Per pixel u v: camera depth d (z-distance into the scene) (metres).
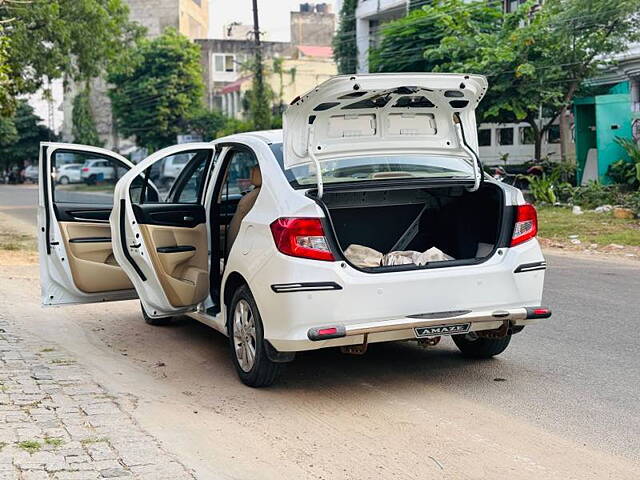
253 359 5.89
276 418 5.34
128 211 6.60
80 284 7.29
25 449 4.51
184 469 4.28
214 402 5.70
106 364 6.78
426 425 5.17
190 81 52.88
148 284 6.80
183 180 7.69
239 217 6.41
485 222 6.21
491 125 27.36
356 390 5.96
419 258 5.99
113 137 64.19
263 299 5.55
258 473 4.38
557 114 23.17
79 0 21.61
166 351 7.33
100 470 4.22
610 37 20.89
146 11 69.50
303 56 59.56
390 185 5.81
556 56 21.14
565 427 5.08
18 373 6.24
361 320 5.38
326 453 4.70
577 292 9.88
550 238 15.92
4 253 15.12
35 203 33.44
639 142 21.55
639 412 5.34
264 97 42.44
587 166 22.84
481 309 5.68
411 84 5.64
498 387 5.96
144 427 5.05
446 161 6.27
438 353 6.98
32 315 8.96
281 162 5.87
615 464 4.48
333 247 5.38
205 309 6.80
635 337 7.44
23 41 19.98
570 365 6.52
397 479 4.31
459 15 23.23
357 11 40.03
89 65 22.73
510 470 4.41
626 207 18.50
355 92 5.57
